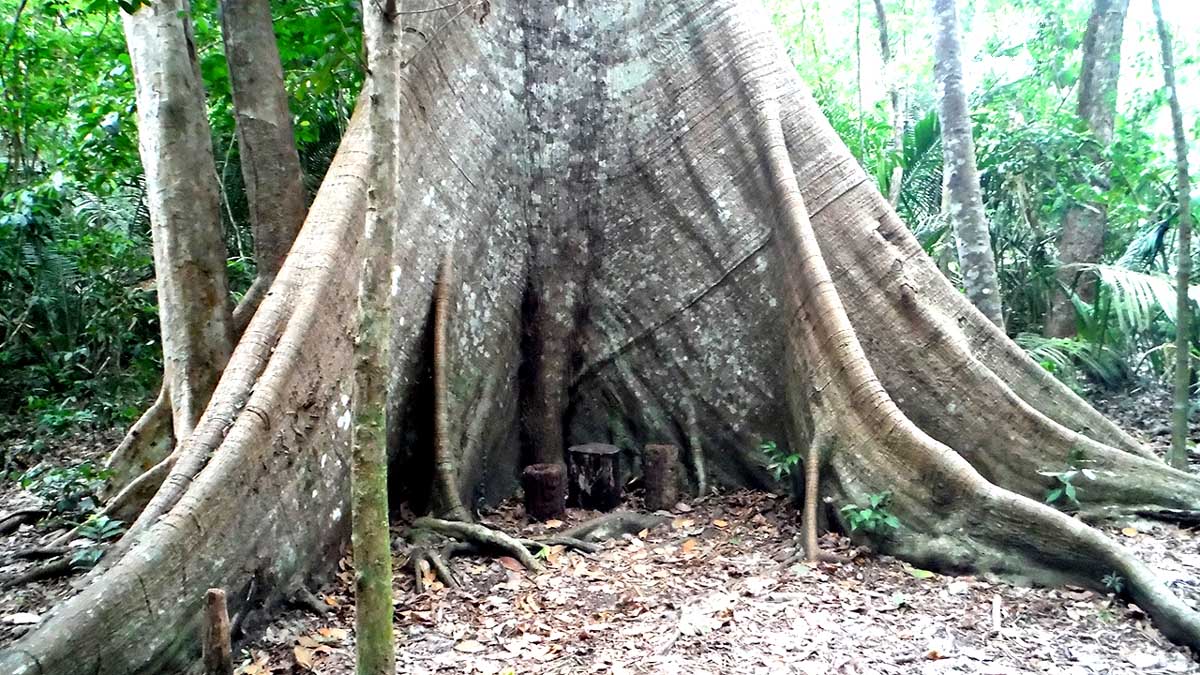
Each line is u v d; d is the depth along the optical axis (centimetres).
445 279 672
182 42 678
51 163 1372
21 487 746
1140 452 670
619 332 769
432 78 682
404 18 671
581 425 778
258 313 553
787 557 596
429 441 661
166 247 674
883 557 583
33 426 988
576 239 764
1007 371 699
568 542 620
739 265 744
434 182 674
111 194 1238
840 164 743
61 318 1168
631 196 767
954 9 825
